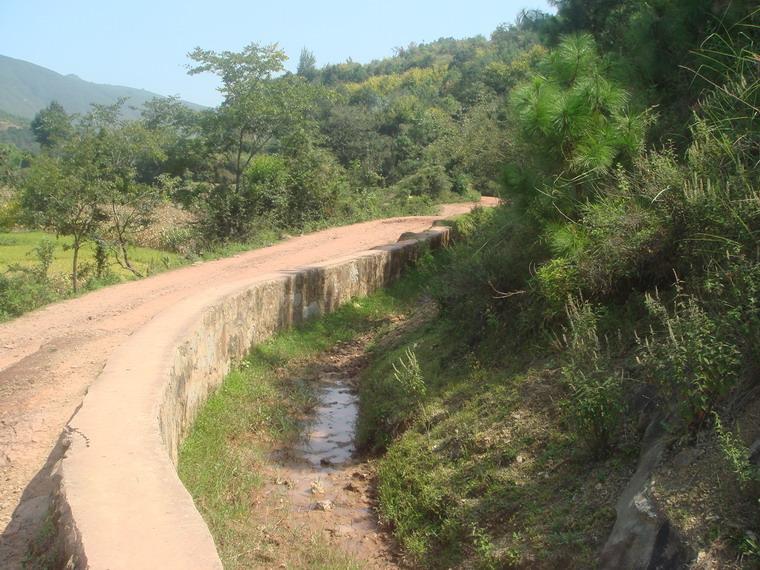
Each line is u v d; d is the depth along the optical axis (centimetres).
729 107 636
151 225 2234
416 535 573
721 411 424
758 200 484
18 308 1158
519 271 816
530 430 594
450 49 11756
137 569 302
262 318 1107
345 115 4816
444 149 3462
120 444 442
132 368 616
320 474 726
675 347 441
